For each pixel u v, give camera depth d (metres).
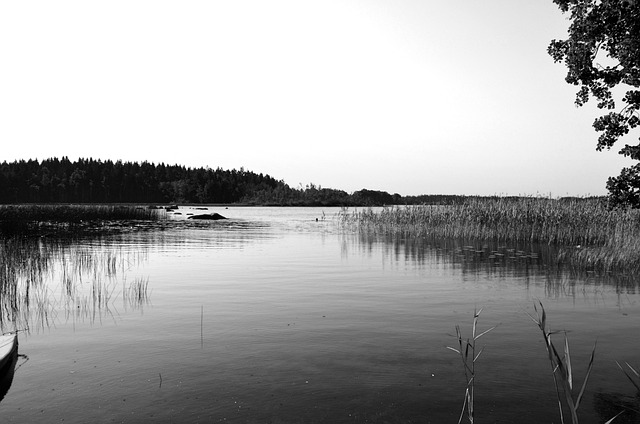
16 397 6.16
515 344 8.28
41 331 9.16
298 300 12.05
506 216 28.62
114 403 5.98
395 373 6.93
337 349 8.03
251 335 8.87
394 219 35.25
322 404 5.93
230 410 5.77
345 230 39.62
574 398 6.10
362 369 7.09
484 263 18.78
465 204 31.42
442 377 6.79
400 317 10.24
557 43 17.73
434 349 8.03
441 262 19.25
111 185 160.75
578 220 25.98
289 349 8.04
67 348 8.12
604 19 16.06
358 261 19.84
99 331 9.16
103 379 6.73
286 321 9.91
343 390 6.34
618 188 16.64
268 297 12.45
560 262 18.94
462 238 29.70
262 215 87.44
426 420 5.53
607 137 17.11
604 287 13.61
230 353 7.83
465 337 8.70
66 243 26.84
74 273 16.22
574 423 4.19
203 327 9.44
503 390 6.34
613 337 8.63
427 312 10.70
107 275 16.08
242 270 17.44
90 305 11.43
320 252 23.33
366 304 11.55
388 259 20.44
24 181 144.38
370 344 8.30
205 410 5.78
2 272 13.51
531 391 6.30
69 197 151.62
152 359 7.55
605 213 24.84
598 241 24.39
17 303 11.53
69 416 5.64
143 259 20.62
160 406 5.89
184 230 40.84
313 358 7.59
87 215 53.16
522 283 14.37
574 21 17.02
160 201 170.50
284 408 5.83
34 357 7.66
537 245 25.41
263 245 27.23
